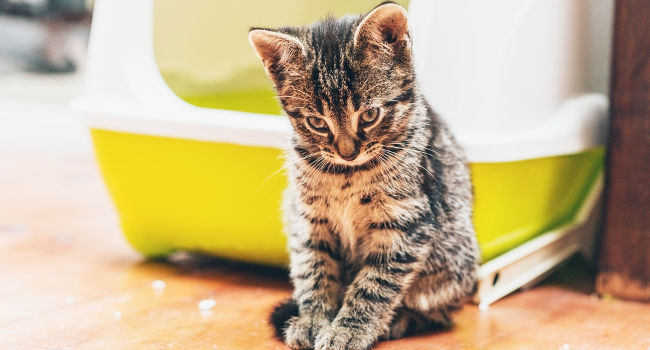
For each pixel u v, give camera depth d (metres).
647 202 0.76
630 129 0.76
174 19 0.83
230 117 0.76
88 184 1.21
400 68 0.67
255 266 0.85
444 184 0.70
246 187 0.77
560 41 0.78
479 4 0.71
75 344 0.67
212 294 0.77
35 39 1.54
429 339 0.69
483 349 0.68
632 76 0.75
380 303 0.67
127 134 0.79
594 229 0.87
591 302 0.77
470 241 0.71
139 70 0.80
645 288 0.77
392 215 0.67
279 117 0.75
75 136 1.48
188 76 0.84
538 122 0.77
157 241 0.84
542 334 0.71
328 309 0.69
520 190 0.77
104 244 0.91
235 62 0.85
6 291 0.77
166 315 0.72
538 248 0.80
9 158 1.43
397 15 0.65
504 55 0.73
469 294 0.73
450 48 0.72
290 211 0.72
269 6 0.85
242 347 0.67
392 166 0.67
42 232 0.94
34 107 1.55
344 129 0.66
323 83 0.66
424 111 0.69
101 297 0.76
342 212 0.69
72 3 1.50
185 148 0.77
